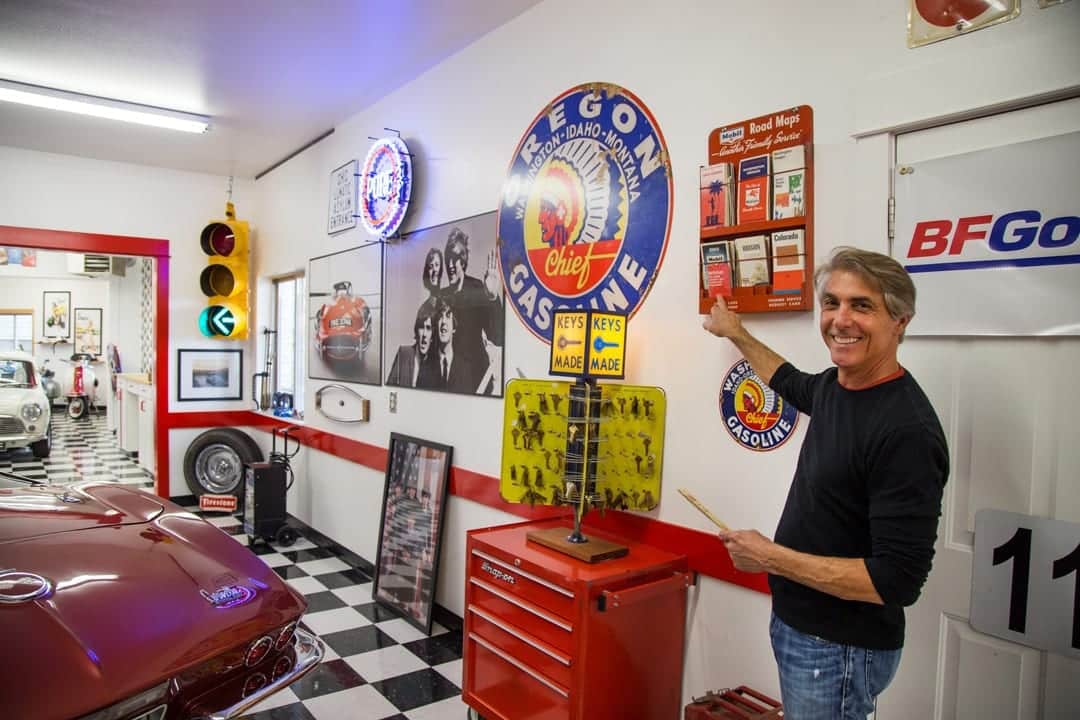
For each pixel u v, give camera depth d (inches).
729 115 85.7
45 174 213.8
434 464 138.6
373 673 112.7
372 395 166.2
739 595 82.9
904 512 51.0
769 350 75.5
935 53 66.9
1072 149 58.4
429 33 130.3
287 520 211.2
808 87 77.5
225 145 206.1
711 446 86.7
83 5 121.0
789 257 77.2
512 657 88.0
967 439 65.1
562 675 79.8
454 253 136.8
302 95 164.6
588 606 77.2
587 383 89.2
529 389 102.7
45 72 152.0
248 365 246.1
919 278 67.8
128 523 81.4
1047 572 60.2
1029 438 61.4
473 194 132.6
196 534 83.0
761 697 77.5
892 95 69.5
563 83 111.2
